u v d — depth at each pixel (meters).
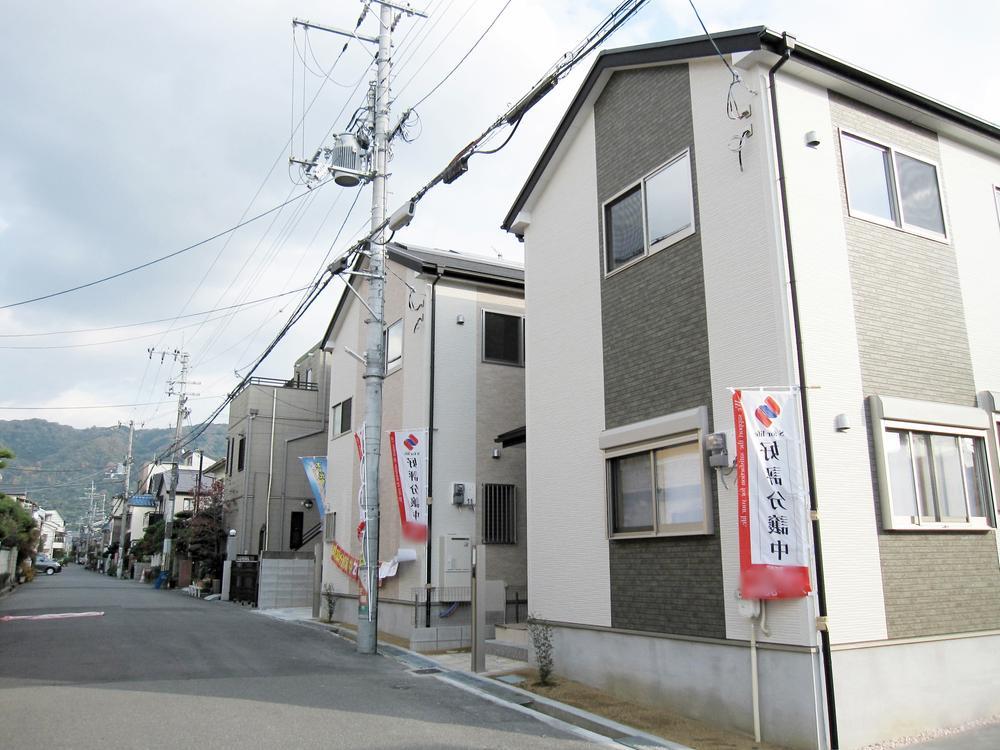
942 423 8.23
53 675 9.68
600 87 10.61
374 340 13.44
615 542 9.45
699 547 8.13
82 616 17.98
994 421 8.79
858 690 6.91
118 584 41.28
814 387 7.37
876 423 7.69
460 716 7.82
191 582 33.22
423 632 13.02
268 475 27.53
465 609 14.31
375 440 13.16
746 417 7.28
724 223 8.34
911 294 8.54
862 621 7.12
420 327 15.34
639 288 9.56
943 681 7.55
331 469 19.59
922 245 8.84
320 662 11.32
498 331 15.98
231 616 19.00
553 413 10.98
